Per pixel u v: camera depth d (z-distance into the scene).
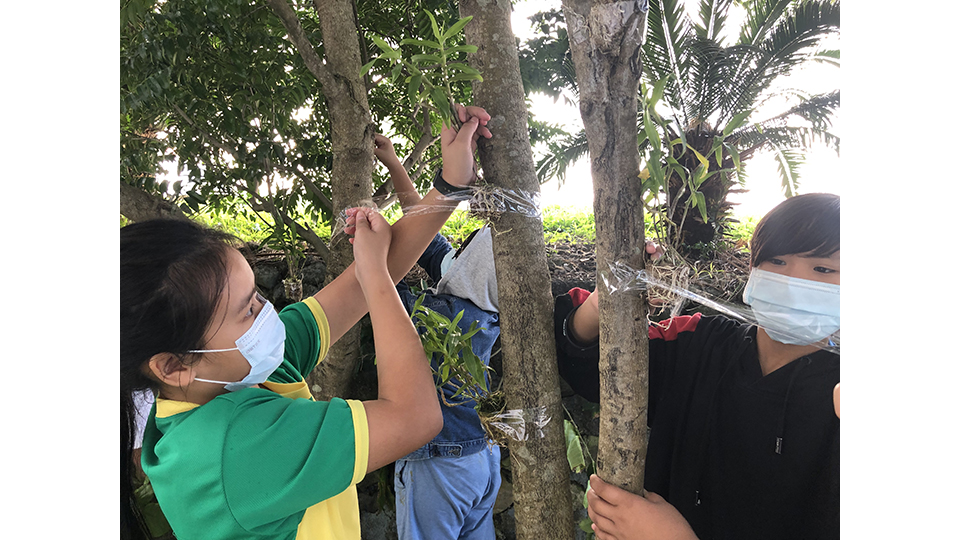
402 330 0.80
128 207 1.69
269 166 1.82
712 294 0.83
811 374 0.80
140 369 0.73
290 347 0.94
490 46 0.88
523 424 0.93
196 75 1.70
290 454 0.68
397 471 1.52
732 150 0.75
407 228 0.96
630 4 0.67
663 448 0.91
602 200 0.74
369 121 1.53
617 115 0.72
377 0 1.92
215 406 0.72
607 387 0.79
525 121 0.91
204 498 0.68
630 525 0.78
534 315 0.92
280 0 1.44
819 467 0.78
